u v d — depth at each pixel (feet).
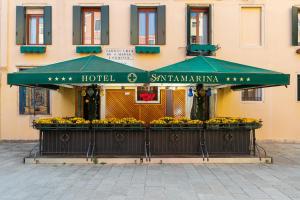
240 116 46.26
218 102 46.34
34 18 47.14
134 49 46.29
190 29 46.83
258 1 46.44
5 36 46.39
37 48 45.83
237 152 32.55
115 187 22.99
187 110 46.16
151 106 46.47
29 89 46.85
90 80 29.48
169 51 46.26
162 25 46.19
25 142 46.16
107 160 31.07
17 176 26.14
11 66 46.44
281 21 46.44
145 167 29.50
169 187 23.03
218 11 46.47
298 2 46.44
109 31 46.39
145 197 20.72
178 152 32.35
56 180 24.91
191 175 26.58
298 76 46.42
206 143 32.30
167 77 29.50
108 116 46.39
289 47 46.39
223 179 25.32
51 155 32.30
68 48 46.42
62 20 46.42
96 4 46.62
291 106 46.29
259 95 46.42
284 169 28.94
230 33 46.44
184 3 46.39
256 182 24.48
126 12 46.44
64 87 44.60
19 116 46.44
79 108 46.47
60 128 31.63
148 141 32.14
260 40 46.55
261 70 31.73
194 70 30.42
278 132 46.19
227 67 31.99
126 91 46.50
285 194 21.43
